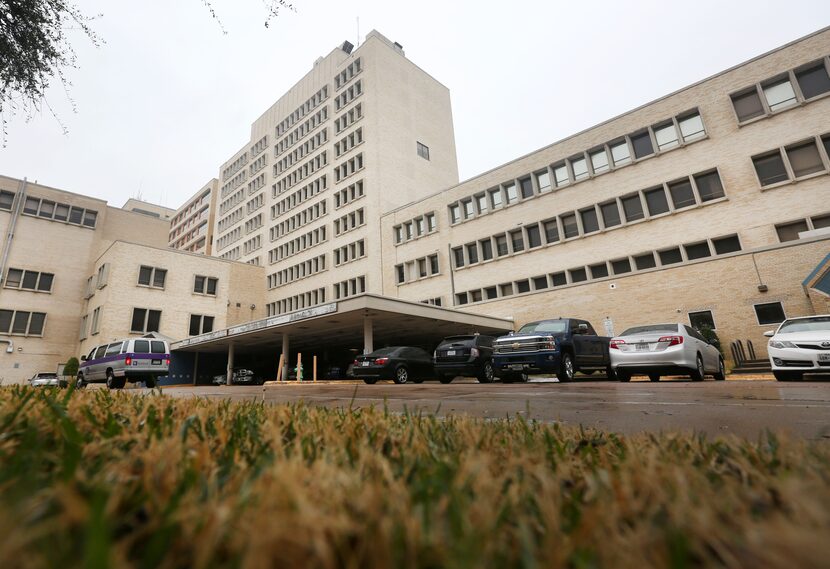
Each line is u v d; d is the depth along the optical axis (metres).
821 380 9.88
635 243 24.89
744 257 19.89
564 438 2.13
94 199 41.75
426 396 7.82
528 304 26.81
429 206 35.69
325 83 51.62
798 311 18.28
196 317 37.69
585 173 27.75
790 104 21.55
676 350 10.70
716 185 23.11
